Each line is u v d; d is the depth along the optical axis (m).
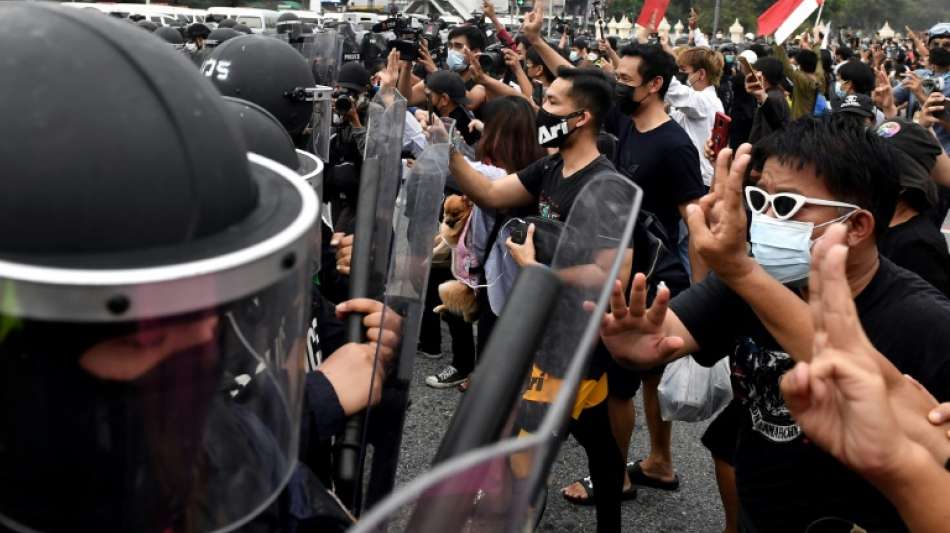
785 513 1.74
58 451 0.78
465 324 4.58
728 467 2.84
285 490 1.16
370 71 7.10
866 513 1.64
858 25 76.31
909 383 1.40
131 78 0.77
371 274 1.64
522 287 0.92
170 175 0.76
